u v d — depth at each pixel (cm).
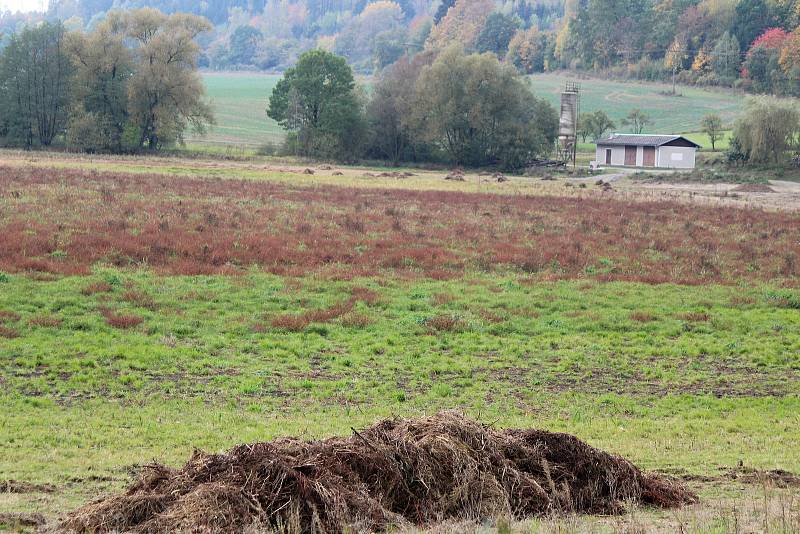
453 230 3775
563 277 2856
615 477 1012
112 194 4384
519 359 1911
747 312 2436
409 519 912
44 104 9856
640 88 18412
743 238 3919
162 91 9944
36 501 952
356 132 10488
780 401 1645
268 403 1523
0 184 4575
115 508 863
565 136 10750
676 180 8481
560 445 1043
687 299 2581
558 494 957
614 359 1930
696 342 2095
